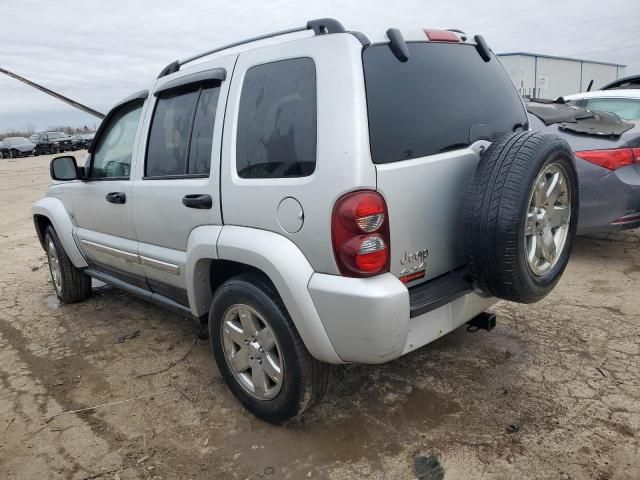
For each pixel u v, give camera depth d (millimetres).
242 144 2615
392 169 2232
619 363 3195
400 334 2211
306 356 2504
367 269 2174
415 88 2447
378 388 3084
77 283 4820
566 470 2338
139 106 3555
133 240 3600
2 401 3248
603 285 4473
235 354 2873
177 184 3010
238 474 2463
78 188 4141
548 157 2367
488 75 2924
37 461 2652
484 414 2777
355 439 2652
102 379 3451
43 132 37969
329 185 2188
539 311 4008
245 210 2568
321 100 2268
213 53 3025
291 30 2523
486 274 2398
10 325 4512
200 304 3107
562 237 2723
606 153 4629
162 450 2676
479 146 2643
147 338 4062
